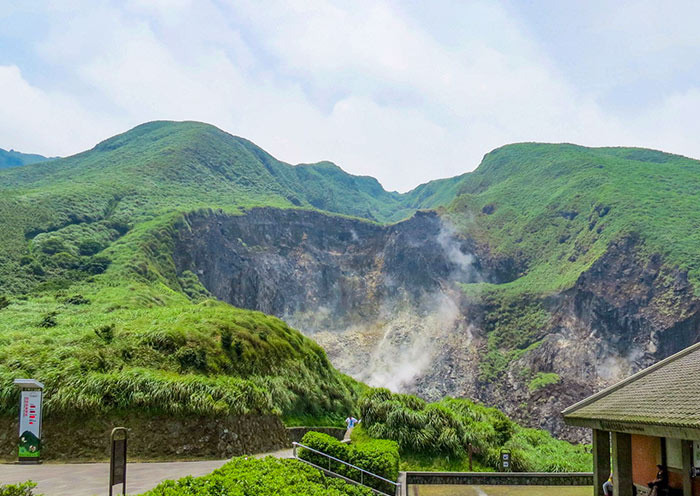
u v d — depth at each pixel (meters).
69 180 187.12
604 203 198.62
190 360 33.53
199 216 167.62
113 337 33.06
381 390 33.91
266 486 14.24
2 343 31.73
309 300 192.88
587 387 151.50
